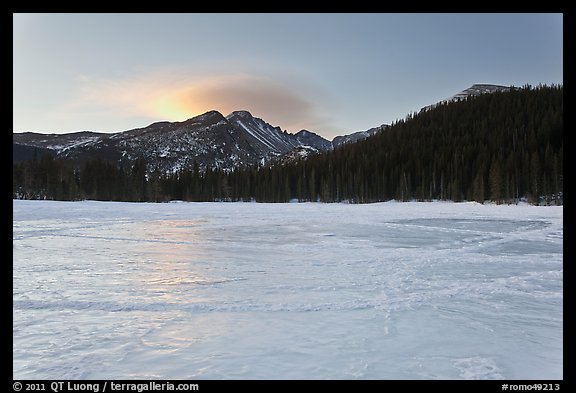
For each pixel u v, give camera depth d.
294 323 7.00
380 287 9.77
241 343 6.06
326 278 10.78
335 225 28.56
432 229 25.70
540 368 5.30
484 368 5.30
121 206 57.59
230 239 20.25
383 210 49.97
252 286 9.79
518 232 23.94
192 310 7.75
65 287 9.56
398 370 5.22
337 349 5.88
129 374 5.05
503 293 9.24
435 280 10.62
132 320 7.11
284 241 19.48
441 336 6.45
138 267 12.33
